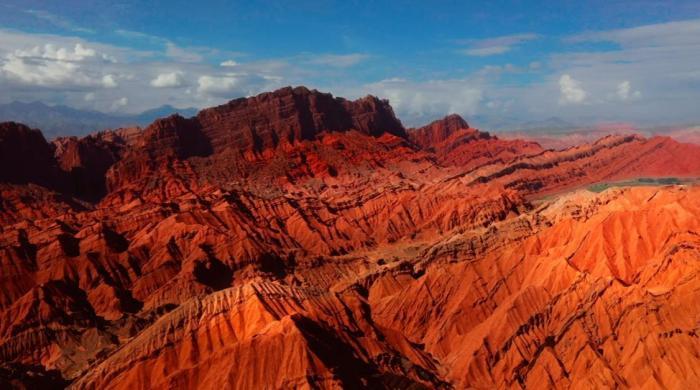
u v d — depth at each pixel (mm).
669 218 141625
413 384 108875
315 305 119000
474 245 155875
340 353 108625
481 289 142750
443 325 136625
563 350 117500
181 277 174375
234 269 184750
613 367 111562
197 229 195375
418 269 159500
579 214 157125
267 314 110188
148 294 174625
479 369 119125
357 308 127000
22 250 180000
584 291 126125
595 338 117062
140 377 103688
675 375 105188
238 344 104812
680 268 121438
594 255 142000
